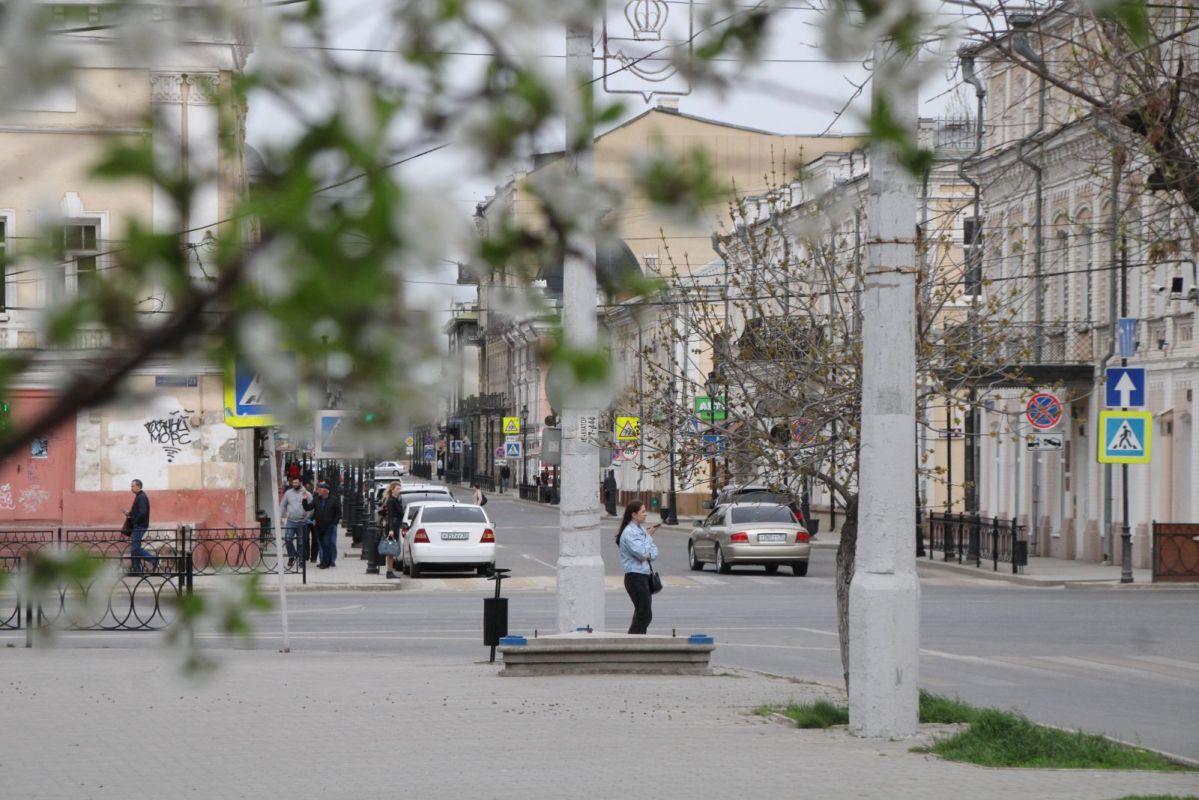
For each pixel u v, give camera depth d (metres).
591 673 41.09
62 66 4.10
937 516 108.00
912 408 29.41
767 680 40.41
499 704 35.00
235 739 29.83
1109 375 79.25
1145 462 79.69
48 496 85.19
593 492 43.25
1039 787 24.53
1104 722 34.59
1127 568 80.19
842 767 26.42
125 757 27.73
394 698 36.06
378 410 4.42
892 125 6.15
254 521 94.12
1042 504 106.31
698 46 5.87
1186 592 76.56
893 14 5.98
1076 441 99.69
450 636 54.75
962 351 37.72
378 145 4.23
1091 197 92.38
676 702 35.50
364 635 55.00
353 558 104.81
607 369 4.87
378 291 4.12
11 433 4.31
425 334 4.36
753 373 35.91
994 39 18.50
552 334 4.98
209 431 85.81
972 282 40.41
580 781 25.09
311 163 4.21
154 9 4.28
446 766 26.66
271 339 4.27
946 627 58.19
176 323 4.27
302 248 4.11
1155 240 23.39
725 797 23.61
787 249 37.00
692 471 37.09
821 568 97.06
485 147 4.48
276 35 4.35
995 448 114.69
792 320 36.09
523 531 138.25
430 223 4.14
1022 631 56.84
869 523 29.56
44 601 5.18
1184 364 87.44
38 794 24.08
